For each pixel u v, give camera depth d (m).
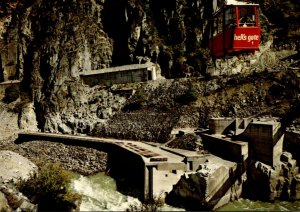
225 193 34.28
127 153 46.28
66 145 58.25
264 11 85.81
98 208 33.66
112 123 67.00
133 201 35.97
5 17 107.94
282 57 71.62
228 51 28.12
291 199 34.28
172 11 82.56
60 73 84.81
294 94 51.31
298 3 85.69
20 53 99.25
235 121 44.84
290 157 36.19
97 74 80.81
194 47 77.69
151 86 70.06
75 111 77.06
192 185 33.59
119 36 90.31
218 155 41.19
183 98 60.81
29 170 44.94
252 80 57.78
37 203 32.94
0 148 70.50
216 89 60.16
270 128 35.22
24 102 85.75
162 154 44.19
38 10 101.38
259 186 35.25
